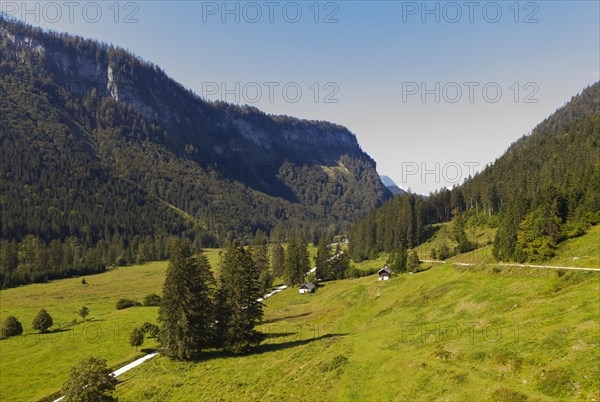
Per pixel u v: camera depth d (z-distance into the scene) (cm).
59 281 16912
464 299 6278
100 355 7244
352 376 4088
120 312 10419
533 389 2911
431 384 3394
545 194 8812
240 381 4750
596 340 3225
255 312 6203
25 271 16875
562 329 3641
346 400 3622
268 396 4103
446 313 5975
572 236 7531
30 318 10119
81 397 4466
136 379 5738
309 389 4062
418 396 3272
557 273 5800
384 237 17788
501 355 3491
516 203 8844
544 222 7331
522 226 7662
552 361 3153
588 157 16100
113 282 16600
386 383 3697
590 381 2739
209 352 6438
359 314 7912
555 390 2795
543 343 3484
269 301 12044
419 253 14275
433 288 7694
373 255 17338
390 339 5181
